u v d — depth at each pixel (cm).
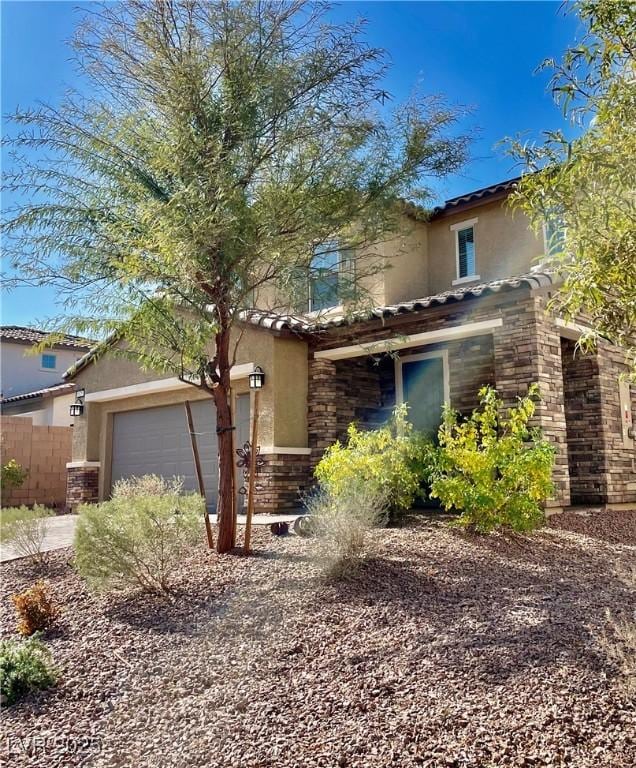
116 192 868
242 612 636
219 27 840
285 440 1293
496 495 887
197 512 768
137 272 789
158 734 443
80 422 1792
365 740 404
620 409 1330
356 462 980
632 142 361
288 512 1273
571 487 1296
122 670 546
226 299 857
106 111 870
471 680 466
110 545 707
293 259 888
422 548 827
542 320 1087
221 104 850
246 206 802
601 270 373
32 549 937
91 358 1733
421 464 994
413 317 1211
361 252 1000
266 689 484
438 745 391
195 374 900
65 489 2134
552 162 405
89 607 706
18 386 2612
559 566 766
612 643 497
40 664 538
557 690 439
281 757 395
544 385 1073
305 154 876
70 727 465
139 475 1641
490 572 731
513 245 1448
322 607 630
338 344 1319
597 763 361
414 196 958
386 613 606
